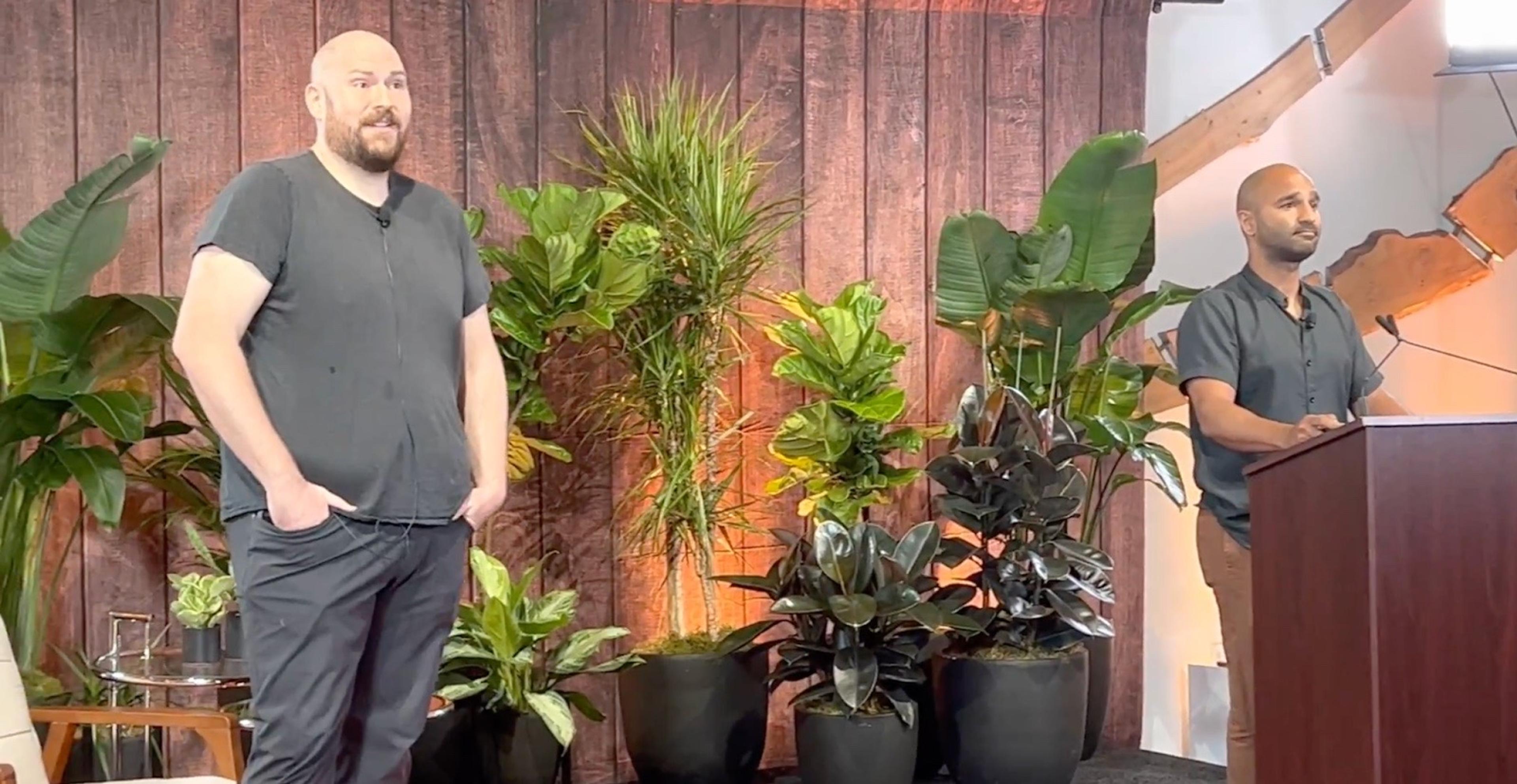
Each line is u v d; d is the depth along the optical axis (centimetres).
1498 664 202
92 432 341
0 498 298
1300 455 220
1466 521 201
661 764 353
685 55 392
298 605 222
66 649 341
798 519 405
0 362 306
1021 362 387
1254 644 237
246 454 214
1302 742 221
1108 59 426
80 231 298
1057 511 352
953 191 416
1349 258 436
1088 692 388
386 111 230
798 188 402
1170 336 431
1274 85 434
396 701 241
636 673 355
